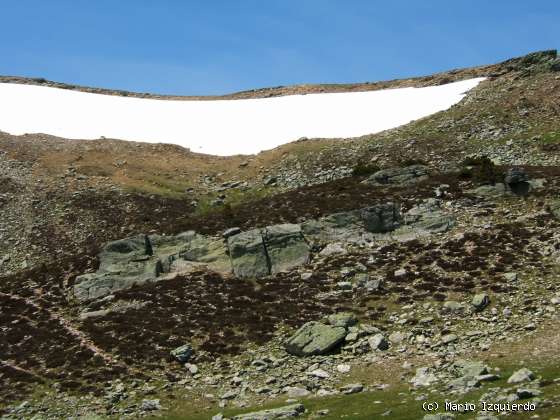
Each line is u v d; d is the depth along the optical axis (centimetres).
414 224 4844
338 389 3103
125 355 3719
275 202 5772
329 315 3928
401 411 2502
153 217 6475
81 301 4528
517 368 2833
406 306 3888
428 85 10638
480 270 4116
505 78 9156
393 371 3212
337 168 7200
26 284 4859
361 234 4862
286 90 12112
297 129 9169
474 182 5316
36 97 10631
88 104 10619
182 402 3231
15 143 8438
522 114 7519
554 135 6750
